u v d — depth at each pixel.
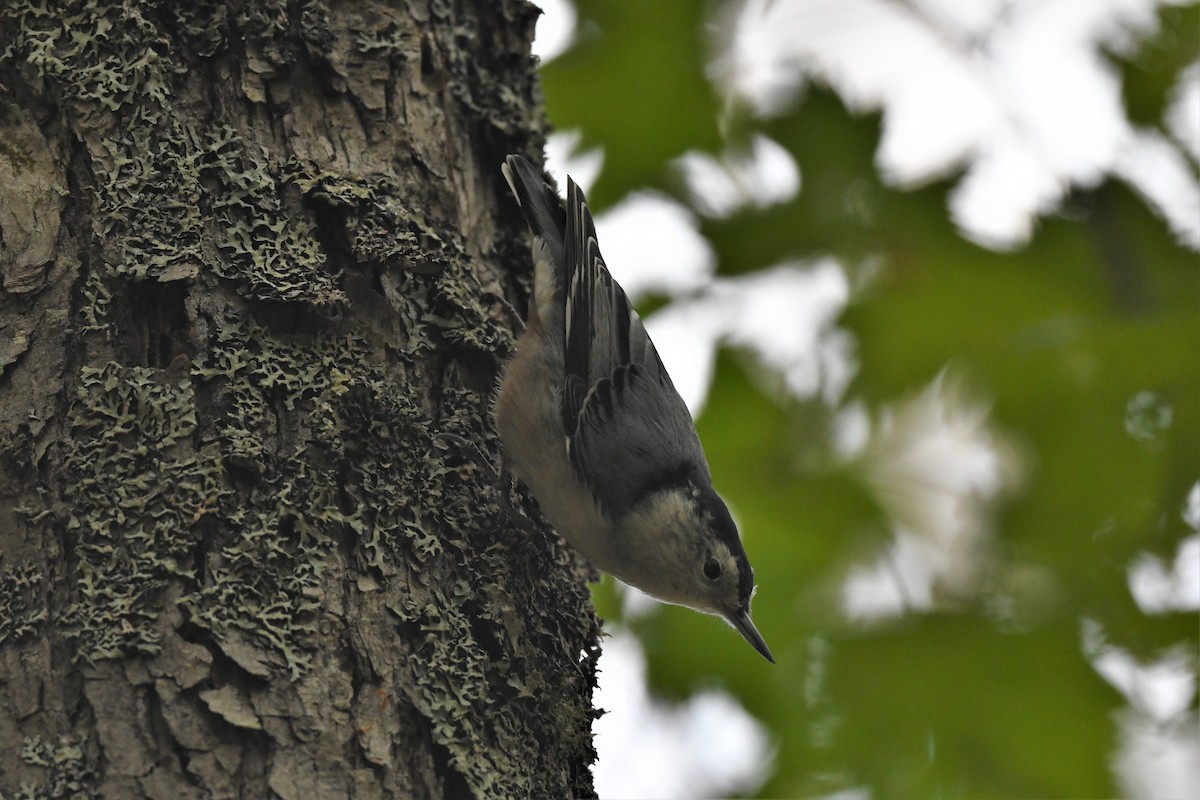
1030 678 9.11
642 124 11.01
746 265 10.81
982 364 9.65
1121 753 9.02
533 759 6.69
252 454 6.30
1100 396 9.14
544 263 8.41
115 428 6.21
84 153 6.76
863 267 10.51
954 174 10.55
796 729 9.70
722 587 9.17
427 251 7.40
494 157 8.41
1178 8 10.59
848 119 10.75
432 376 7.39
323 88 7.46
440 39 8.05
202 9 7.23
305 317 6.84
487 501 7.33
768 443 10.59
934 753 9.20
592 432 8.59
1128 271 9.98
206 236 6.75
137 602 5.85
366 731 5.98
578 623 7.69
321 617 6.14
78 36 6.96
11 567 5.96
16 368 6.35
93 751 5.55
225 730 5.69
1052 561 9.19
